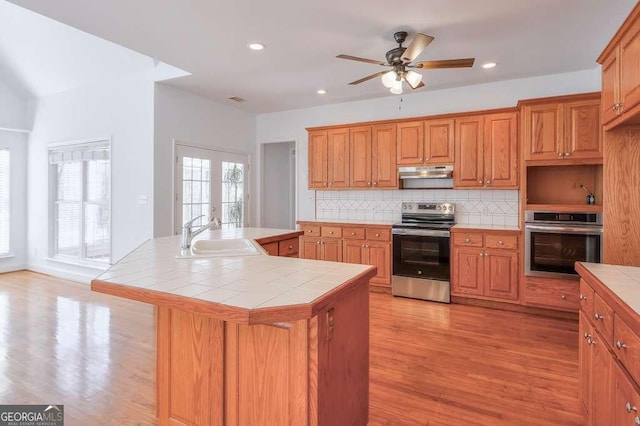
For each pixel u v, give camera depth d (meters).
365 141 4.77
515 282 3.75
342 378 1.57
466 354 2.78
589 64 3.70
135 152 4.45
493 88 4.31
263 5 2.54
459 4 2.52
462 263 3.99
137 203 4.44
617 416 1.37
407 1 2.49
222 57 3.50
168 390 1.73
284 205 6.79
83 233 5.27
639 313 1.20
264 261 1.96
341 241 4.70
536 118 3.64
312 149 5.18
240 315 1.15
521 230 3.71
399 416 2.01
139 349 2.89
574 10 2.61
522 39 3.10
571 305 3.48
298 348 1.37
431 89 4.57
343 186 4.94
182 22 2.80
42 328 3.33
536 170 4.08
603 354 1.54
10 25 4.14
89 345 2.96
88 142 5.02
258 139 5.95
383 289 4.52
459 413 2.04
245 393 1.51
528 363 2.63
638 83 1.77
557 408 2.08
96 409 2.09
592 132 3.43
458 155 4.21
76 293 4.53
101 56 4.30
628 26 1.86
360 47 3.27
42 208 5.72
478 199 4.45
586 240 3.41
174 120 4.51
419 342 3.01
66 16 2.71
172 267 1.80
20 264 5.93
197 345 1.63
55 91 5.36
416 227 4.23
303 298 1.27
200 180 4.91
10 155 5.77
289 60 3.57
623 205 2.22
